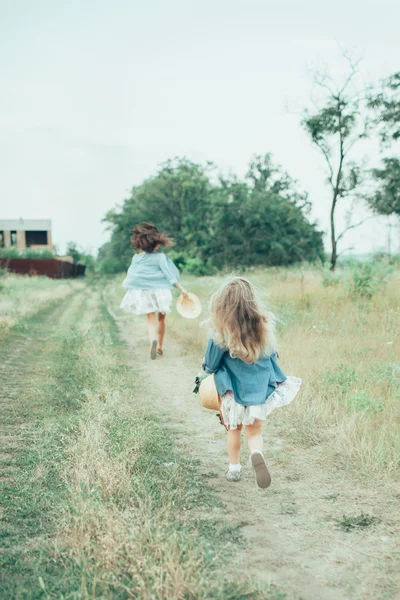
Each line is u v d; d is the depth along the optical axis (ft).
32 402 19.03
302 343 25.50
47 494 11.60
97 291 100.99
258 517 11.13
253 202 140.87
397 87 79.05
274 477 13.19
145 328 41.88
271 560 9.48
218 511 11.37
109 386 21.06
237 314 11.73
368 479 12.76
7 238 224.94
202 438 16.17
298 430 16.08
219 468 13.83
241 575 8.96
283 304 36.76
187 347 31.68
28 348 31.12
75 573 8.71
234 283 12.09
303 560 9.50
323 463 13.87
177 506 11.33
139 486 11.62
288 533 10.46
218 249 144.36
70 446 13.91
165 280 27.71
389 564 9.34
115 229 232.73
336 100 80.79
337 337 26.66
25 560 9.16
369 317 30.42
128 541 9.09
